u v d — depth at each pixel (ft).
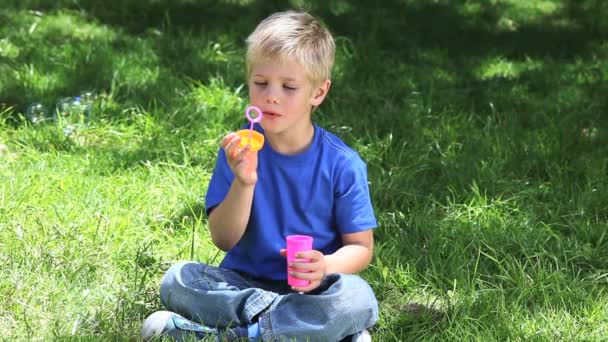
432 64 26.32
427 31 29.60
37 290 13.20
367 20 29.76
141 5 29.71
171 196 17.08
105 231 15.37
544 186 18.30
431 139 20.57
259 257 12.37
